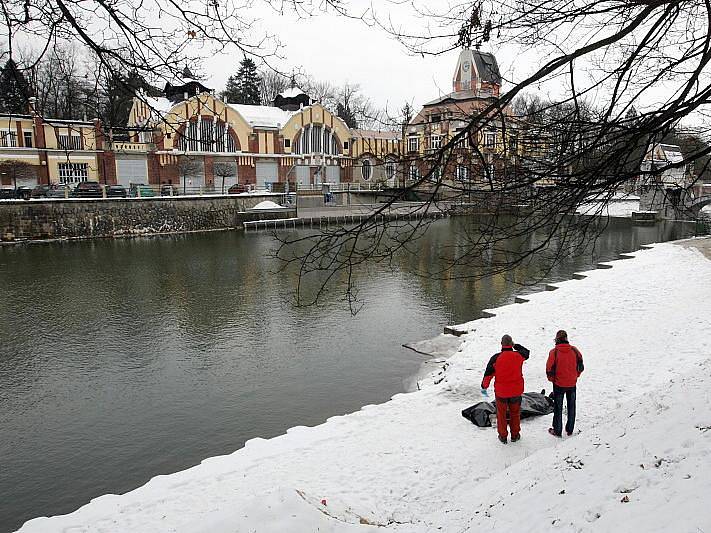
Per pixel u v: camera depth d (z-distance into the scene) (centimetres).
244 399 1391
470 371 1338
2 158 4256
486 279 2730
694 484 480
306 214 5306
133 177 4978
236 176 5769
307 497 666
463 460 848
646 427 670
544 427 949
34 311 2177
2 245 3731
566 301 1942
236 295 2434
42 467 1093
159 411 1333
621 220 5638
